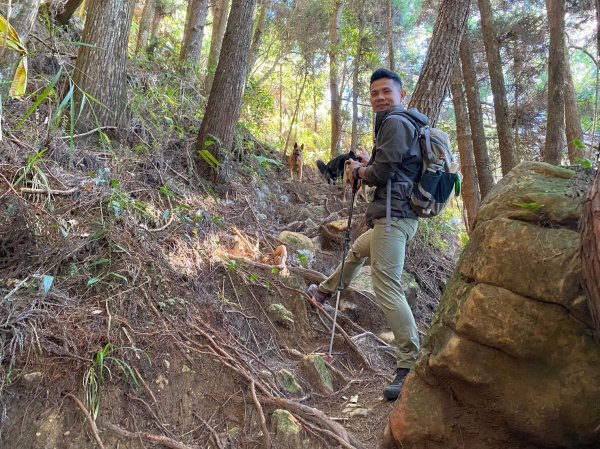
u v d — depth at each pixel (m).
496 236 2.00
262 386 2.83
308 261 4.73
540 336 1.84
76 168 3.70
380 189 3.01
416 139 2.92
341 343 3.73
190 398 2.63
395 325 2.93
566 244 1.86
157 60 7.70
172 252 3.51
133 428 2.32
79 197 3.33
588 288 1.60
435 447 2.14
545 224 1.96
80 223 3.15
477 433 2.05
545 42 10.34
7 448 2.04
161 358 2.65
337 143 13.45
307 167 10.38
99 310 2.69
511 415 1.91
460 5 5.23
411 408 2.18
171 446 2.32
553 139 6.93
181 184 4.60
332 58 13.18
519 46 10.67
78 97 4.29
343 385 3.31
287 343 3.56
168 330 2.84
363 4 12.74
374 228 3.01
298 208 6.33
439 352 2.06
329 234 5.38
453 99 8.36
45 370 2.28
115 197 3.44
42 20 5.82
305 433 2.62
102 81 4.40
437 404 2.13
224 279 3.65
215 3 12.70
